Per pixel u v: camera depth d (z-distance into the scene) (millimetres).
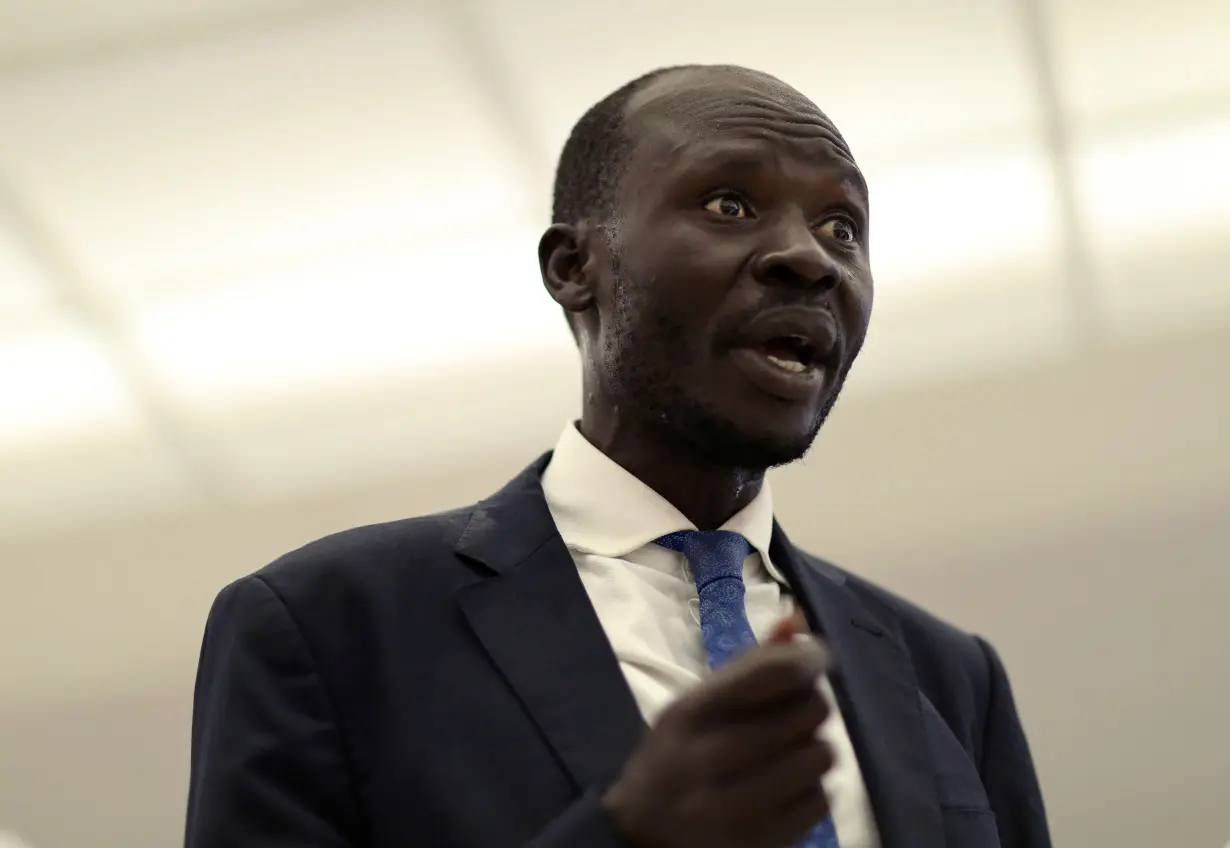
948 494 11945
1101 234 11086
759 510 5004
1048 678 12078
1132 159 10781
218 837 3891
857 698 4691
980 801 4711
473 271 10906
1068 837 12266
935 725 4898
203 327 11086
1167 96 10508
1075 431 11758
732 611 4559
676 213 4703
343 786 4074
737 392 4531
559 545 4656
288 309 11008
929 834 4391
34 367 11281
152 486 11898
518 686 4203
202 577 12250
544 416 11695
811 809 3297
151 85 9766
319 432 11680
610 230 4945
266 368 11305
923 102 10375
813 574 5215
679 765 3307
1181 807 12070
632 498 4816
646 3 9727
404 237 10695
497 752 4070
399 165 10328
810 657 3301
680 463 4828
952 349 11578
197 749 4270
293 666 4219
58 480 11812
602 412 5004
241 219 10500
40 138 9977
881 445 11836
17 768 12656
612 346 4840
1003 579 12031
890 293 11320
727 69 5102
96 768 12695
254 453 11773
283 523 12078
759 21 9914
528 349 11320
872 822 4363
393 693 4207
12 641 12320
